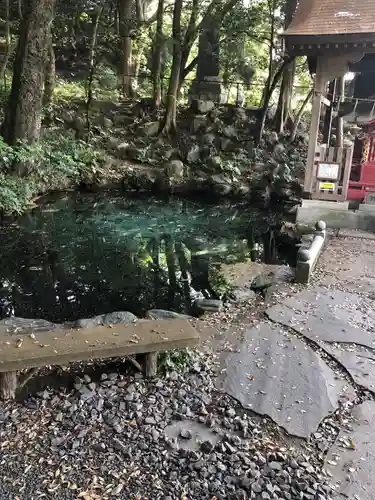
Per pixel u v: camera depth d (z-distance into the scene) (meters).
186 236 9.45
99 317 4.22
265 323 4.63
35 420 3.00
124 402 3.21
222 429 3.00
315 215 8.80
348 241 7.86
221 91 16.97
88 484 2.50
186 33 14.52
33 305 5.77
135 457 2.71
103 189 12.39
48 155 11.04
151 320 3.80
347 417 3.18
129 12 16.25
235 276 6.32
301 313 4.88
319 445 2.89
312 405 3.28
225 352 3.99
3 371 3.06
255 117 16.09
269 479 2.58
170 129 14.82
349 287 5.75
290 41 8.02
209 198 12.97
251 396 3.36
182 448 2.79
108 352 3.29
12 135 9.89
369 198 8.82
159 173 13.18
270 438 2.94
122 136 14.40
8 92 12.94
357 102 8.95
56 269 7.11
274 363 3.82
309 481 2.58
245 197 13.16
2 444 2.77
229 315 4.87
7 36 13.13
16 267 7.07
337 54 8.17
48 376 3.48
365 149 8.95
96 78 16.69
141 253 8.20
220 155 14.30
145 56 19.22
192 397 3.32
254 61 17.75
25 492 2.43
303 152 15.42
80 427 2.95
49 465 2.62
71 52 17.55
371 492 2.52
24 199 9.83
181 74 15.57
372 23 7.83
